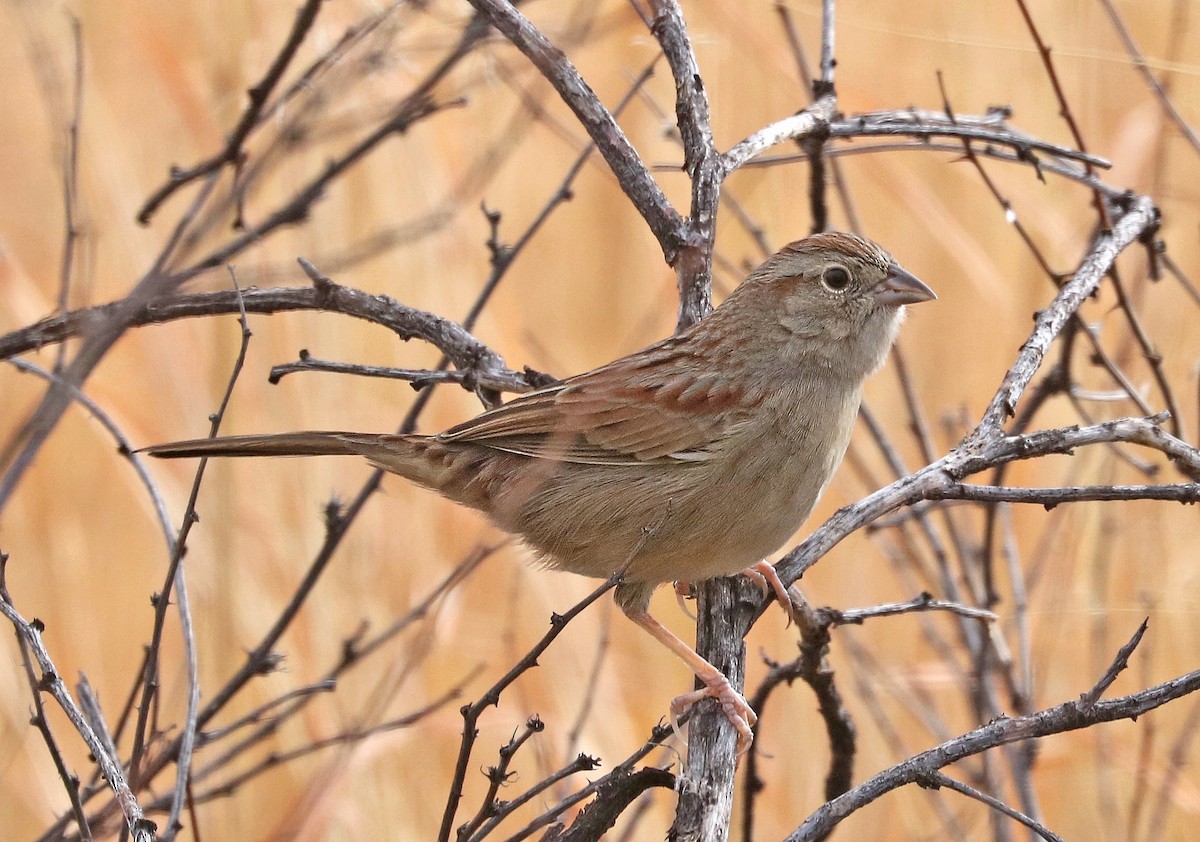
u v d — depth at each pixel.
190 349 11.79
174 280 6.15
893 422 13.16
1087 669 11.17
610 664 11.29
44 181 13.57
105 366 11.91
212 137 11.20
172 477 11.55
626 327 14.61
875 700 10.47
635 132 14.17
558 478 8.29
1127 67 13.34
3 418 11.52
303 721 10.35
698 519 8.09
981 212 14.05
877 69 14.37
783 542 8.27
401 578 11.09
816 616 7.88
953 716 11.85
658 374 8.25
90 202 11.80
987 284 12.47
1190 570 11.15
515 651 10.78
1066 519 11.30
